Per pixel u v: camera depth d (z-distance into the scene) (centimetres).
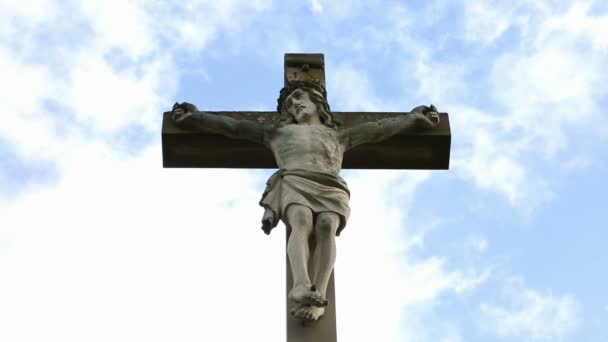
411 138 988
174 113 977
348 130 955
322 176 862
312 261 828
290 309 795
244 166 999
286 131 931
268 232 850
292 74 998
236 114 991
